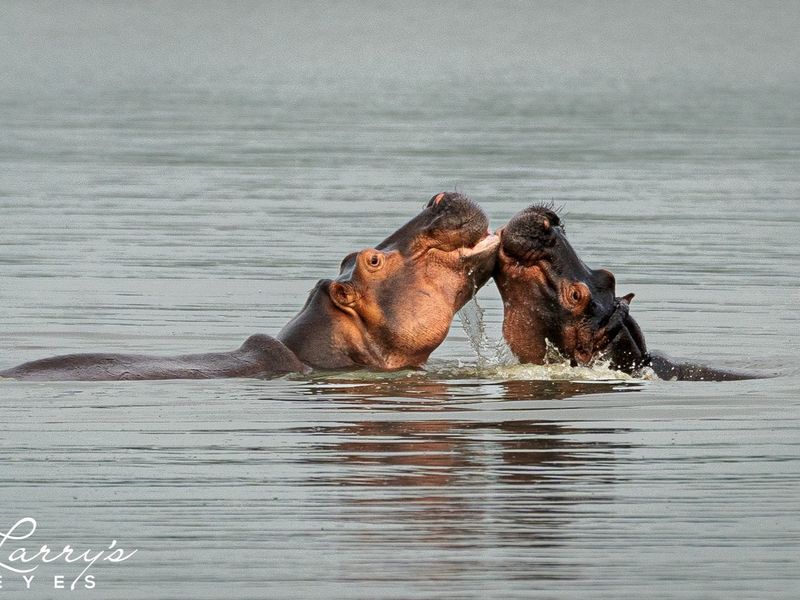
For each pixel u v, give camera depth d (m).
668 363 50.97
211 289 69.75
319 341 49.19
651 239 88.75
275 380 47.97
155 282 71.56
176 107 193.62
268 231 91.19
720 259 80.81
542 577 30.59
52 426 41.94
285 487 36.22
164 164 130.50
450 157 136.62
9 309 63.41
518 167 128.50
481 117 182.50
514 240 48.09
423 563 31.31
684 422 43.06
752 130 166.12
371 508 34.72
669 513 34.50
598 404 45.22
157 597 29.62
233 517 34.06
